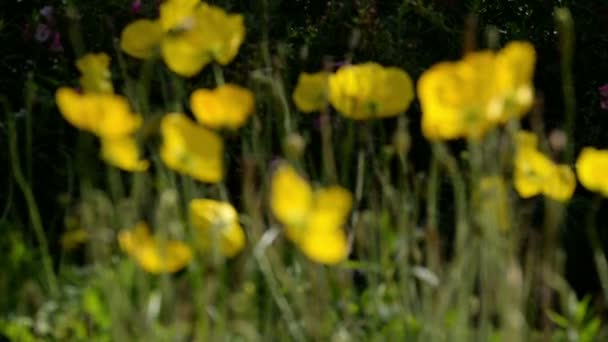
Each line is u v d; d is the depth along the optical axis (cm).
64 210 910
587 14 1212
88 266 652
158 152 773
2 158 972
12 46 1129
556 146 642
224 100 559
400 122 624
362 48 1109
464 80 522
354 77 592
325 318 592
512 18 1266
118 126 557
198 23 616
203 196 760
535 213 896
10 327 615
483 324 567
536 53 1196
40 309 615
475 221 596
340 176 890
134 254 558
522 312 606
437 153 581
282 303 584
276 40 1118
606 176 552
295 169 637
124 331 566
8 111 765
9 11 1190
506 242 576
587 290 930
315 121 959
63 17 1111
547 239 654
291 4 1291
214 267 590
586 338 616
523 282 709
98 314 593
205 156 538
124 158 568
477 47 1170
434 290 645
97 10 1120
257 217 622
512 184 745
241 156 946
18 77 1115
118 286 598
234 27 620
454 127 529
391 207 744
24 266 698
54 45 1091
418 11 1162
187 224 638
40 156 963
